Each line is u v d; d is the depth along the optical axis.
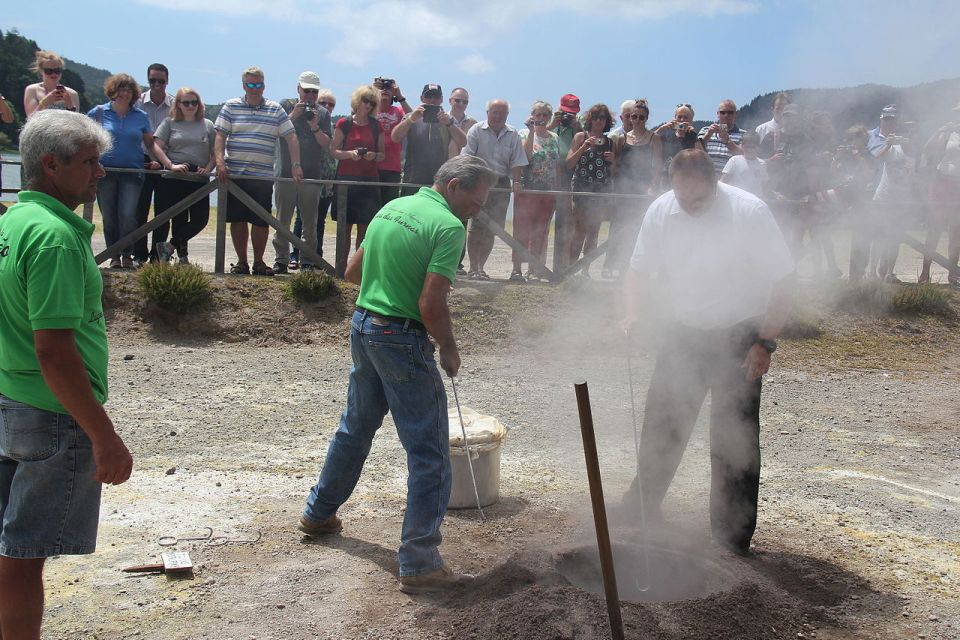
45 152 2.80
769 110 10.34
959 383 8.61
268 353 8.55
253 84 9.33
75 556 4.08
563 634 3.34
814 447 6.45
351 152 9.40
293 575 3.99
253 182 9.55
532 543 4.43
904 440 6.70
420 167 9.54
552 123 10.06
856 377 8.70
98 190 9.34
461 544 4.41
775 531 4.79
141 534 4.36
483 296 9.55
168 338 8.77
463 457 4.83
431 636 3.51
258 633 3.49
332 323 9.16
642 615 3.47
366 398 4.14
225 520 4.59
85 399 2.75
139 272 9.09
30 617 2.94
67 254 2.74
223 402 6.86
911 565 4.41
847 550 4.56
